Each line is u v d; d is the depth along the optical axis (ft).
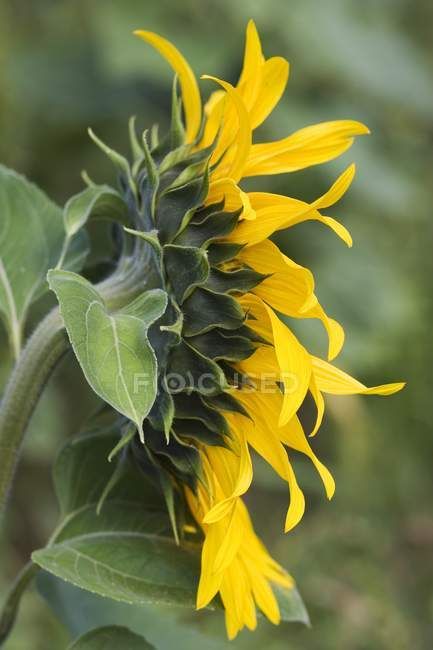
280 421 1.85
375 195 4.52
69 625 2.35
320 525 4.43
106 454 2.22
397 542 4.61
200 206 1.95
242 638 3.81
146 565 2.10
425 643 4.24
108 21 4.30
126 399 1.77
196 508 2.09
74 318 1.81
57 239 2.31
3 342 3.87
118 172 2.13
